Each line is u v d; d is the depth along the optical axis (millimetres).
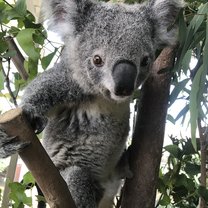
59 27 545
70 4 528
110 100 539
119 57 475
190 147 564
